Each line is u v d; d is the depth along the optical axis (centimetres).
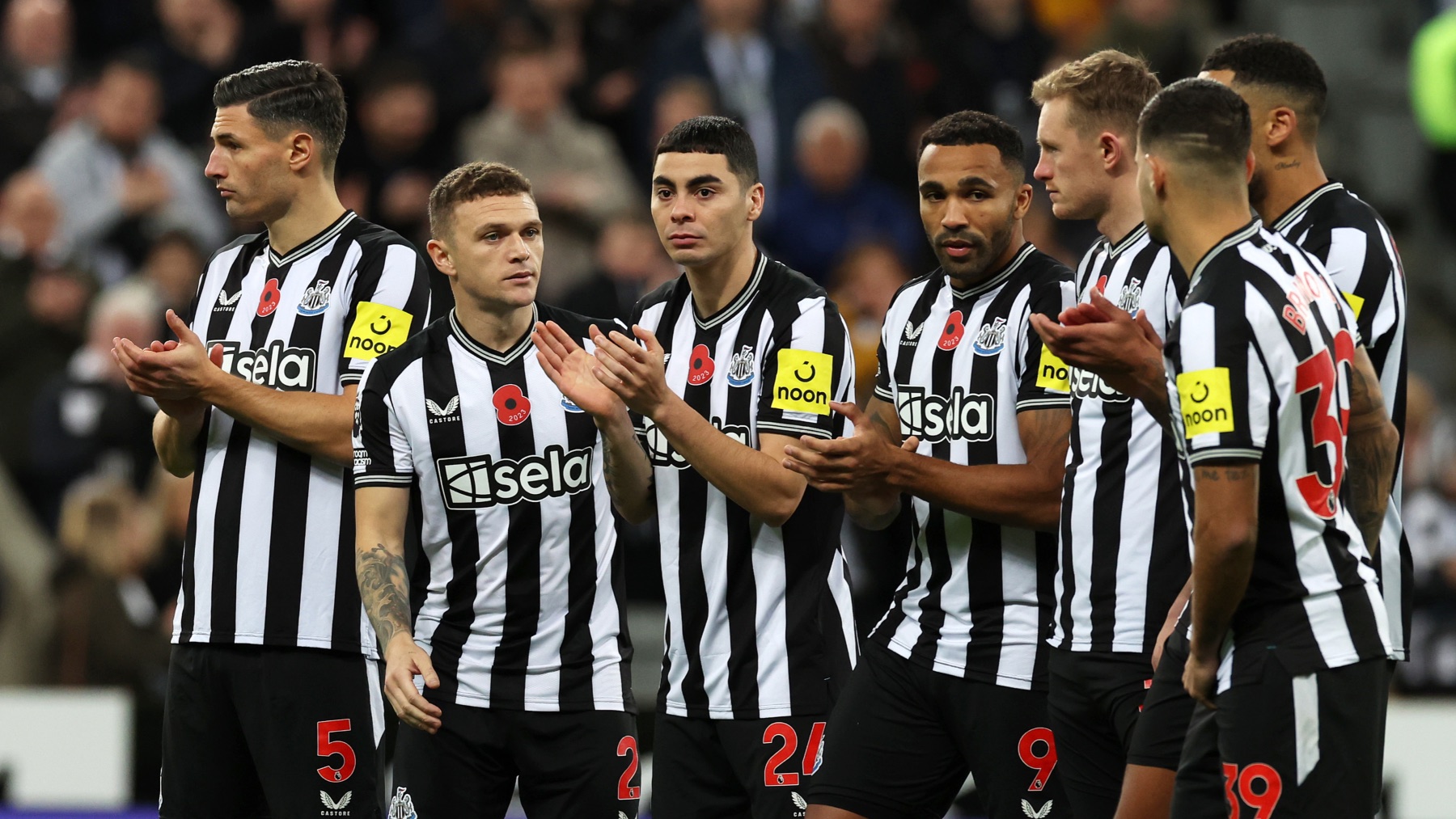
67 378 2933
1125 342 1292
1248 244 1235
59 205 3216
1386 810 2352
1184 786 1283
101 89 3322
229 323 1630
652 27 3738
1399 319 1403
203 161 3481
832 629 1551
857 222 3341
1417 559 2883
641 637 2616
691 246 1504
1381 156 4291
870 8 3516
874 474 1449
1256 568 1230
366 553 1512
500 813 1584
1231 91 1257
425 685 1555
